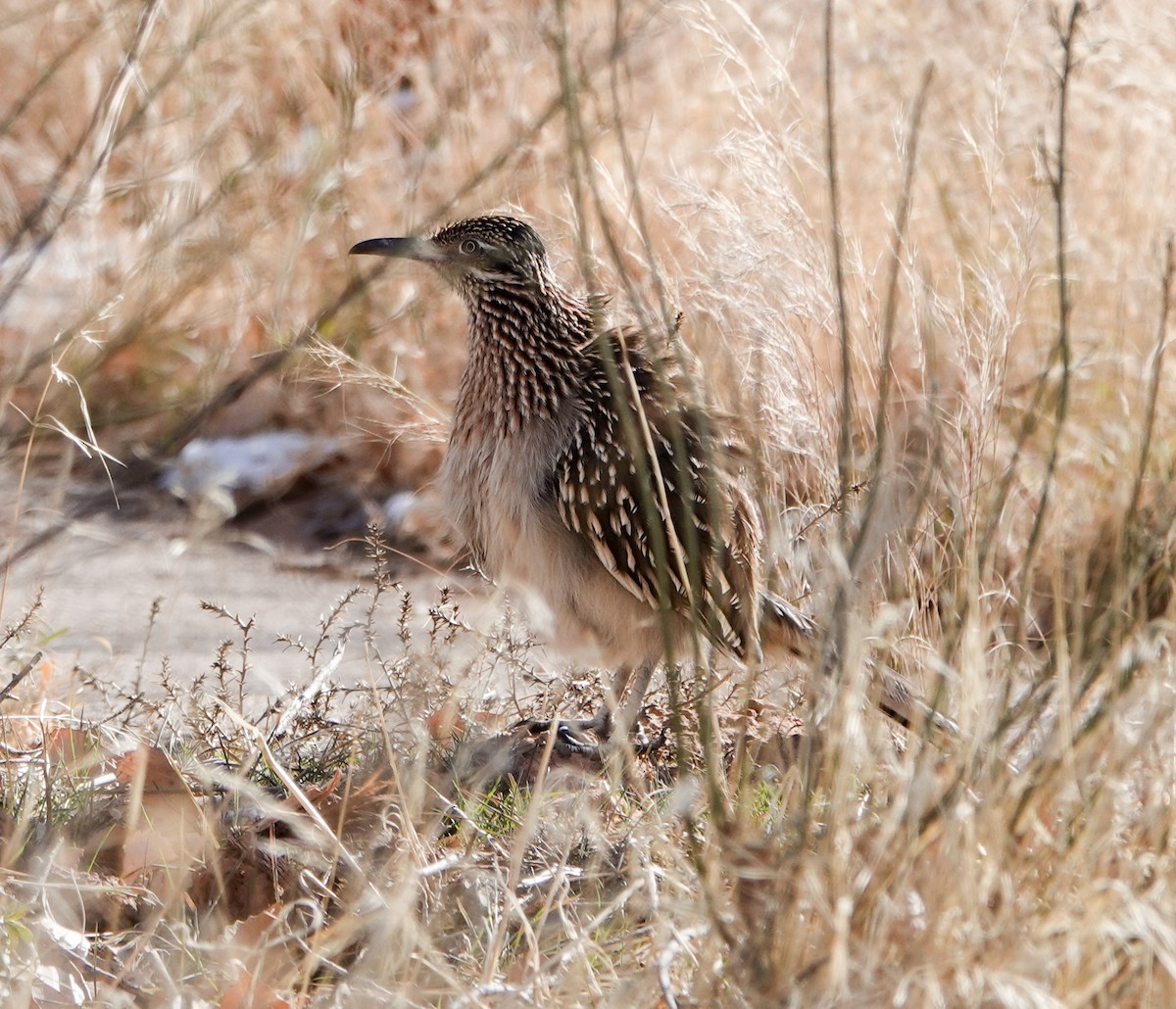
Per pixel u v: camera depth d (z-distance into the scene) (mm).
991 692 7090
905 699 7301
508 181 11219
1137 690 6348
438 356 14430
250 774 8078
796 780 6809
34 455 13555
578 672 9414
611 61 7750
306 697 8484
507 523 9586
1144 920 5438
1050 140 12906
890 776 6566
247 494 13984
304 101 13961
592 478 9195
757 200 9898
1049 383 11539
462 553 12750
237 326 13703
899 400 10117
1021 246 10148
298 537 13680
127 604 11758
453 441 10055
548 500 9422
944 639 6871
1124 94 13492
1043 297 12266
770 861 6039
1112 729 6289
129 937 6855
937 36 14461
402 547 13656
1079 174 12727
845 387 6707
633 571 9133
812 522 8914
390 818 7500
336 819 7539
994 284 10180
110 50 12727
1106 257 12672
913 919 5773
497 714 9289
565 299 9789
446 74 14812
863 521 6707
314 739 8500
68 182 13109
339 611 9156
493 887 6992
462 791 7898
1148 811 6148
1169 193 12930
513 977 6387
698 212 10414
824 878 5828
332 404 14719
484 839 7434
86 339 9664
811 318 9695
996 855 5789
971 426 9391
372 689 7910
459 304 14562
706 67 14281
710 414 9031
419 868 6707
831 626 6520
